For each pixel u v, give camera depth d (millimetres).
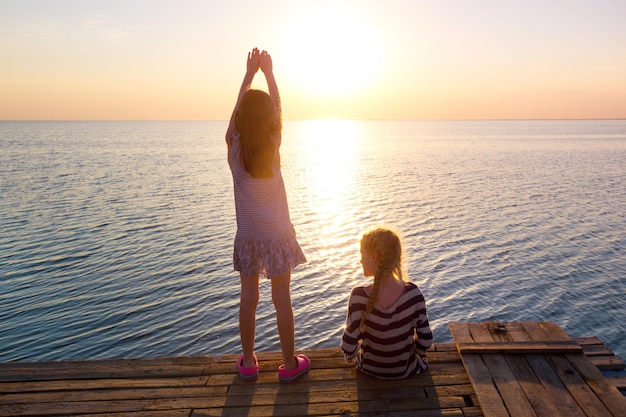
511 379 3258
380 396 3221
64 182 41219
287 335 3369
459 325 4066
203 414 3062
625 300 14383
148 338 12258
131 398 3254
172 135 189375
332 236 22391
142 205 30281
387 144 120375
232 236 22219
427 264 17781
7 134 189875
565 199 32031
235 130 3205
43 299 14672
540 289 15305
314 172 52062
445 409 3057
